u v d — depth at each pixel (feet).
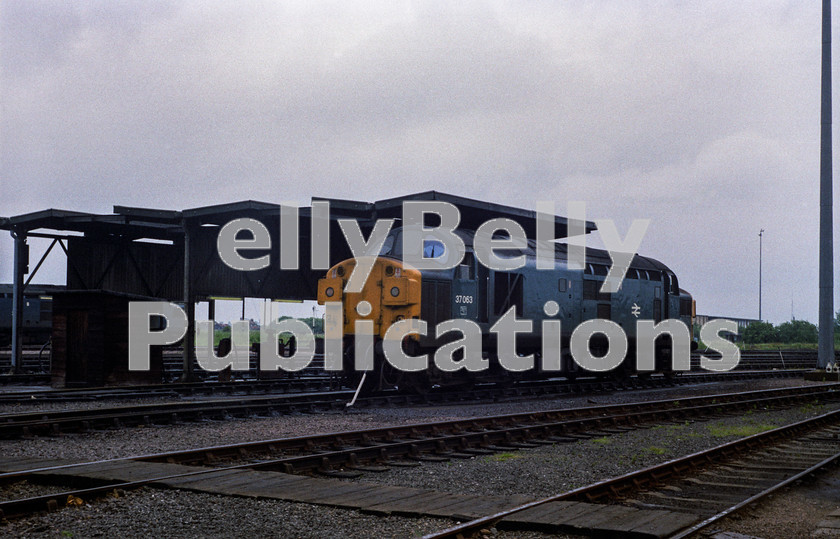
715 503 26.81
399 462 33.53
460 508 23.88
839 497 28.37
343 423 45.44
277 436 40.16
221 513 23.41
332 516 23.22
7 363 102.94
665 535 20.88
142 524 22.34
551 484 29.50
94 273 80.94
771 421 52.70
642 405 55.72
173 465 29.32
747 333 237.25
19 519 22.58
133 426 43.86
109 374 69.46
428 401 59.06
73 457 33.60
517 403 60.29
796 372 115.03
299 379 79.15
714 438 43.34
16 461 30.60
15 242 79.61
